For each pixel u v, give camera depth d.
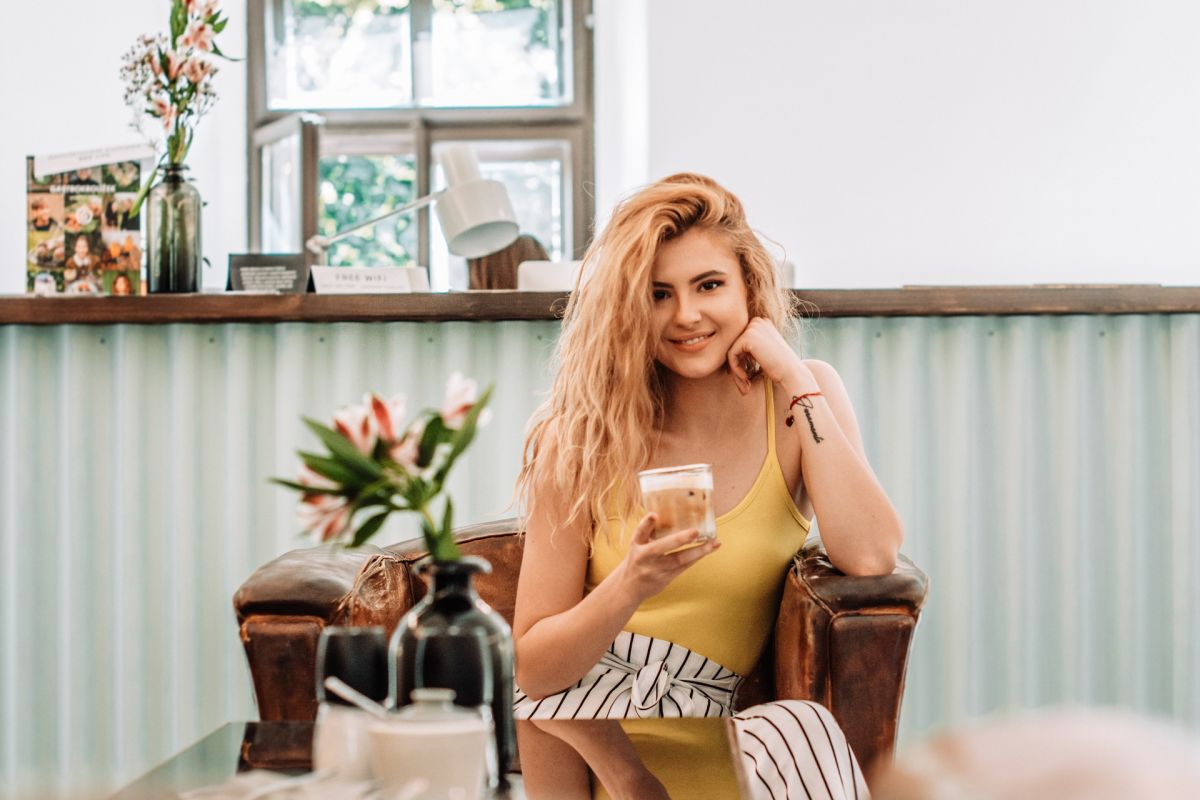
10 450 2.32
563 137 5.31
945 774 0.23
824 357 2.38
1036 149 4.43
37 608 2.33
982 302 2.32
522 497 1.85
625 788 1.09
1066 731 0.23
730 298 1.72
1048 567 2.42
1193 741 0.22
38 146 3.88
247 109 5.27
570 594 1.71
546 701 1.61
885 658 1.49
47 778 2.29
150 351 2.33
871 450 2.39
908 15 4.44
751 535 1.70
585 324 1.74
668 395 1.78
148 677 2.34
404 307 2.28
